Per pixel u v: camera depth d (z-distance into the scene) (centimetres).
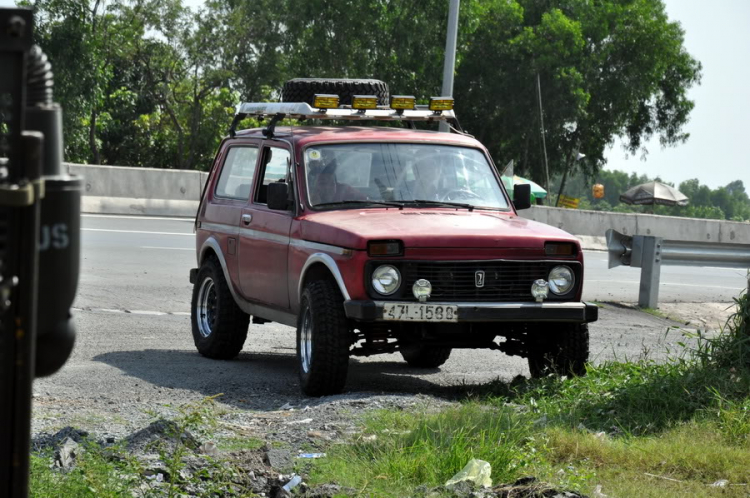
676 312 3172
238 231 1959
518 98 11375
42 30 8506
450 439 1149
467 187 1836
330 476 1056
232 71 12362
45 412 1398
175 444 1130
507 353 1772
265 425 1334
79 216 496
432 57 10319
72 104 8638
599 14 12138
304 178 1775
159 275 3259
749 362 1592
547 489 1009
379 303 1539
